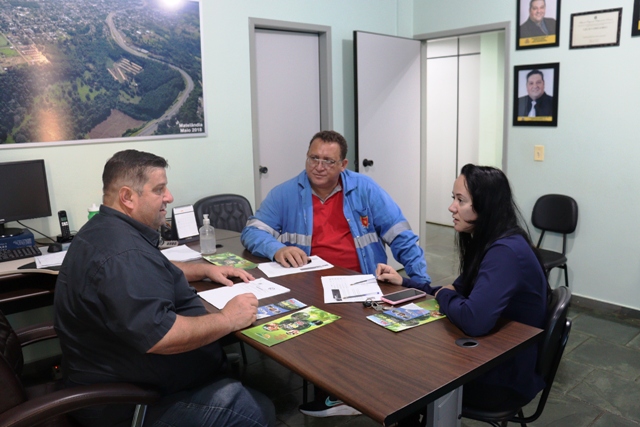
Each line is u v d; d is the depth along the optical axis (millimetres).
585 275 3818
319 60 4297
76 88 3053
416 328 1603
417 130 4836
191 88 3508
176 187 3533
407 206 4855
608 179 3617
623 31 3416
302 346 1497
